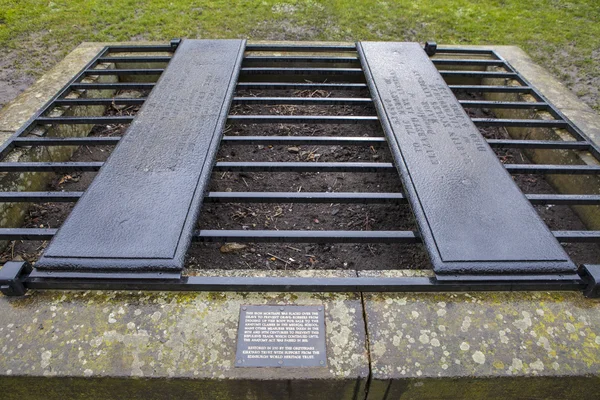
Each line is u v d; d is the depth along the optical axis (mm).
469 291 1992
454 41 6090
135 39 5863
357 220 2869
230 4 7059
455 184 2445
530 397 1816
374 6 7180
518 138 3801
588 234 2209
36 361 1711
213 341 1778
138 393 1764
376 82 3564
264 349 1759
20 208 2848
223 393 1751
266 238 2186
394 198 2410
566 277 1983
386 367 1716
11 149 2869
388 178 3279
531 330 1849
